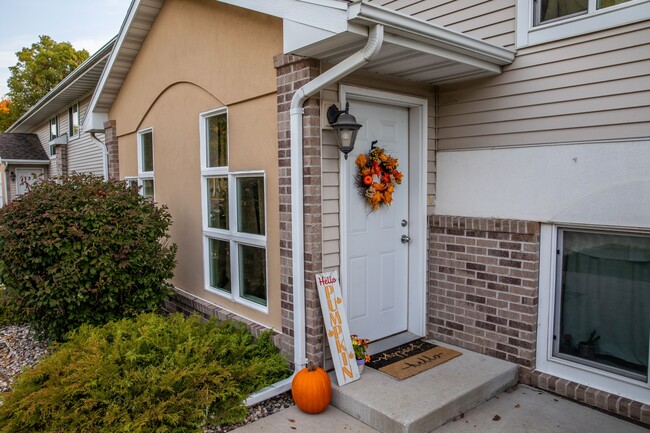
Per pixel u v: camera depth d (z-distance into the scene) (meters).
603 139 3.20
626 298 3.22
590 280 3.40
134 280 4.38
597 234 3.34
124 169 6.70
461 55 3.37
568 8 3.39
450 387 3.27
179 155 5.24
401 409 2.97
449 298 4.17
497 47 3.48
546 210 3.51
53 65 26.42
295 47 3.10
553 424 3.05
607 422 3.07
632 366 3.20
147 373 3.17
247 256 4.31
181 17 4.88
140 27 5.45
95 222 4.15
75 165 12.94
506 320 3.76
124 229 4.27
